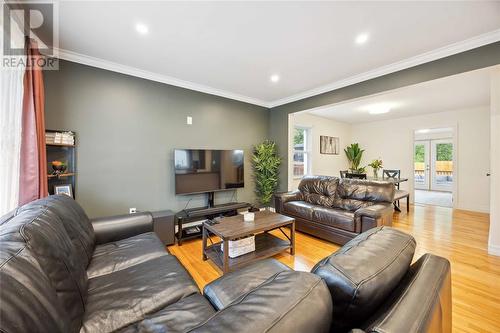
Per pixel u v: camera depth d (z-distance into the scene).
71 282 0.98
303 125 5.48
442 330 0.67
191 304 1.08
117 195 2.82
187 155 3.26
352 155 6.48
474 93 3.79
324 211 3.01
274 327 0.44
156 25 1.96
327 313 0.55
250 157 4.38
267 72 3.01
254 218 2.62
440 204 5.52
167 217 2.83
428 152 8.15
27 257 0.78
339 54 2.50
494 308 1.65
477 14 1.81
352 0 1.66
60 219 1.27
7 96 1.63
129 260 1.55
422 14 1.81
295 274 0.65
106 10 1.75
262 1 1.67
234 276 1.28
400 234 0.96
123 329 0.96
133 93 2.93
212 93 3.74
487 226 3.63
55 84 2.40
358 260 0.72
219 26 1.98
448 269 0.84
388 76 2.84
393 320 0.51
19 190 1.79
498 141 2.45
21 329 0.59
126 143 2.88
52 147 2.40
